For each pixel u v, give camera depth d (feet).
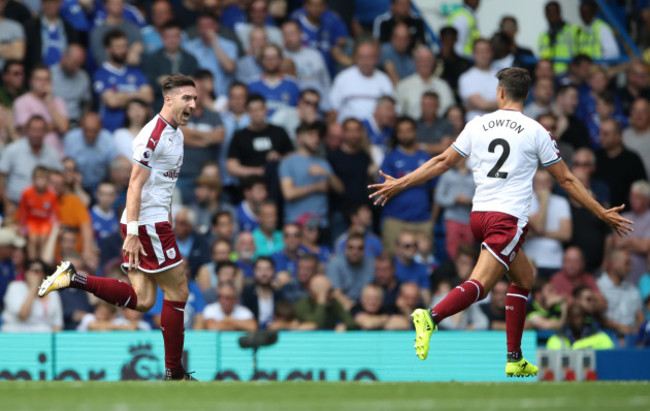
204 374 110.83
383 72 171.53
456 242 148.56
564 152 162.30
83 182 145.48
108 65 153.48
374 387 65.00
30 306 121.39
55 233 130.72
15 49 154.30
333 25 177.88
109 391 61.16
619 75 190.08
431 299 132.36
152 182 74.59
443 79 178.19
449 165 74.23
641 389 62.90
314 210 146.00
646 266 153.17
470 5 195.52
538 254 146.72
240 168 147.43
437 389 62.90
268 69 159.22
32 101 146.51
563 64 190.49
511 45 184.24
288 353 111.96
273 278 129.90
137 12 170.19
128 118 146.82
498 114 73.05
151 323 123.85
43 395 58.03
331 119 164.14
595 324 130.62
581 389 62.75
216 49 160.66
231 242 138.82
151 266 75.20
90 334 111.14
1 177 140.36
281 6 176.86
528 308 133.08
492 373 113.39
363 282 134.82
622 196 162.30
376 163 157.28
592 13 197.67
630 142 170.50
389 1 200.75
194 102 74.90
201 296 128.67
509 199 71.61
